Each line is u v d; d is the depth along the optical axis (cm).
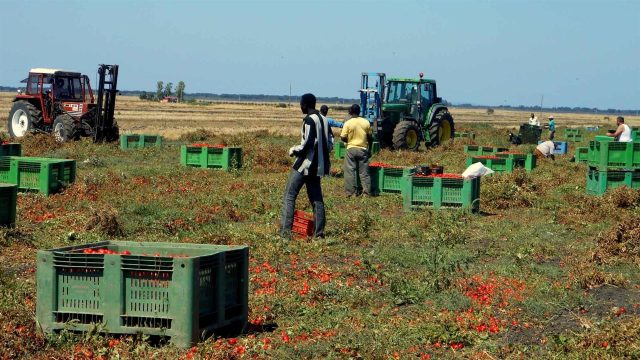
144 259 885
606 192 2216
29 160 2127
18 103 4184
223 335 961
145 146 3962
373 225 1836
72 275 908
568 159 4116
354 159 2327
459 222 1881
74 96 4181
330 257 1496
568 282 1286
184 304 877
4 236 1499
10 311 966
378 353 884
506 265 1441
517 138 5519
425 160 3675
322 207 1661
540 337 997
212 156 3003
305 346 915
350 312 1104
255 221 1880
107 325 898
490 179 2453
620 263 1458
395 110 4250
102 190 2189
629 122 17438
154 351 856
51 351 865
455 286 1255
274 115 12812
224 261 939
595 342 909
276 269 1346
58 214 1811
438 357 907
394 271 1358
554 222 1972
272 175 2898
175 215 1812
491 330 1011
